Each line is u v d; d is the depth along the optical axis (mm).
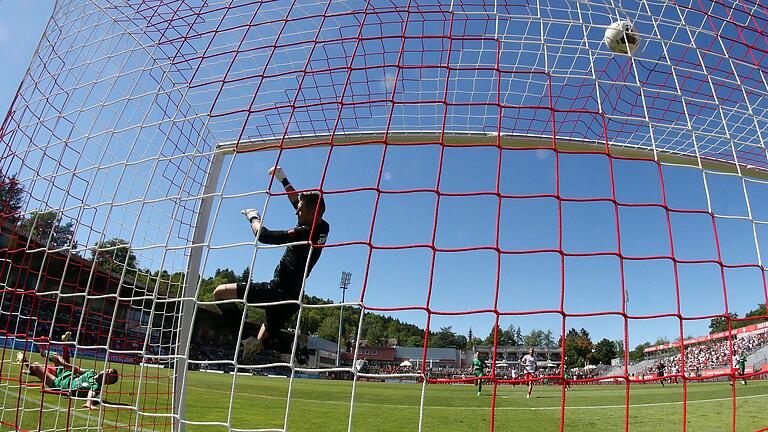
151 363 7309
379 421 9344
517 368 33781
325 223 4379
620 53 4176
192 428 7543
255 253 3818
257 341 4199
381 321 106125
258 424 8242
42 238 5320
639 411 11203
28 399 7688
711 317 3332
